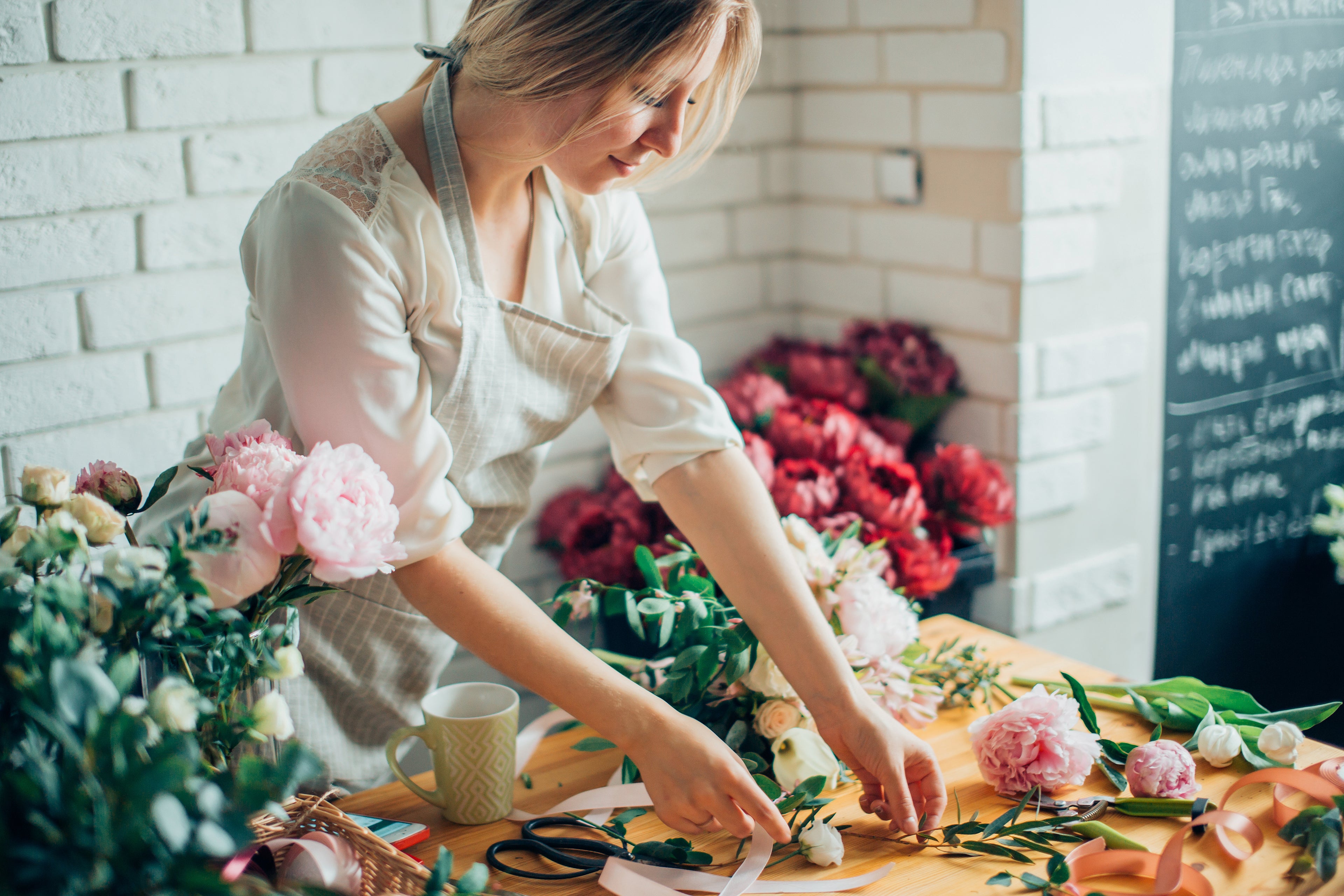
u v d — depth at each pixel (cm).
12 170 149
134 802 57
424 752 189
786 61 224
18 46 146
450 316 102
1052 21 185
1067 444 206
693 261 221
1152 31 197
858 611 111
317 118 172
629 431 117
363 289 94
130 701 63
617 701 95
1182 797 99
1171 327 197
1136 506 220
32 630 64
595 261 119
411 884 82
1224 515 211
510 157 98
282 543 75
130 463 165
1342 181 211
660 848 93
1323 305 214
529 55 90
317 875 78
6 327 152
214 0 160
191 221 164
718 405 115
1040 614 210
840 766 104
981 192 196
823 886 89
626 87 89
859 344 216
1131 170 201
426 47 103
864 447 191
